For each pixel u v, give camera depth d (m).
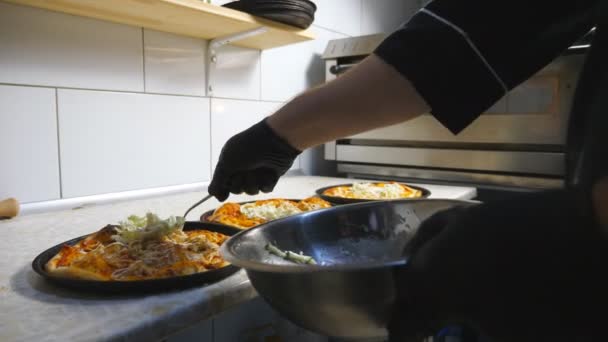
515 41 0.43
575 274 0.24
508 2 0.42
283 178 1.66
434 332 0.31
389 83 0.46
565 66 1.17
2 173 0.93
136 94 1.15
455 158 1.42
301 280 0.34
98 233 0.67
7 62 0.91
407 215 0.63
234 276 0.55
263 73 1.54
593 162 0.29
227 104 1.41
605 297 0.24
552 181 1.26
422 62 0.44
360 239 0.63
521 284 0.25
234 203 0.98
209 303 0.48
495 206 0.28
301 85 1.72
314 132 0.55
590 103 0.36
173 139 1.26
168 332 0.44
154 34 1.18
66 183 1.03
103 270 0.52
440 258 0.29
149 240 0.62
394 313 0.33
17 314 0.44
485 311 0.27
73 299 0.48
